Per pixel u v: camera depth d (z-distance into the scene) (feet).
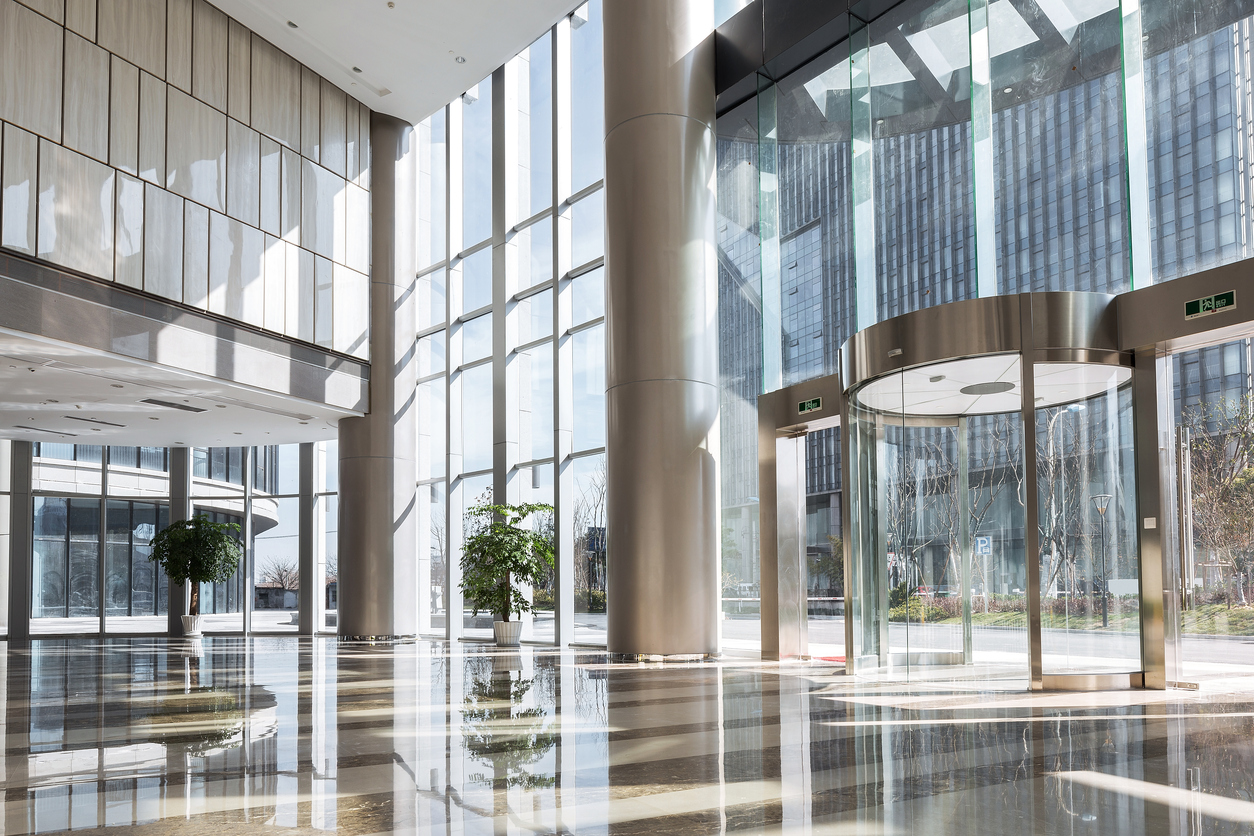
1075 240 31.07
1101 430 24.36
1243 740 16.12
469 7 47.11
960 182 34.55
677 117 38.40
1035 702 21.34
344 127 55.62
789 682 26.63
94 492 67.62
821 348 38.88
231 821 11.67
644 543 36.55
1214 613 25.64
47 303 37.78
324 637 60.49
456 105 59.47
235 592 69.82
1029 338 24.18
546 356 51.39
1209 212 27.25
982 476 25.13
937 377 26.18
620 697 23.62
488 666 33.73
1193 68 27.86
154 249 42.80
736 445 41.52
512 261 53.16
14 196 36.94
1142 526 24.26
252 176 48.83
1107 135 30.50
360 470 55.83
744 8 40.57
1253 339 25.49
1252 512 25.49
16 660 41.60
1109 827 10.78
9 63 37.32
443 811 12.00
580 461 48.26
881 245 37.19
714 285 38.68
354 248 55.67
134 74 42.65
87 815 12.09
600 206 48.21
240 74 48.57
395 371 57.06
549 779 13.83
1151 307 23.79
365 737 17.89
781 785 13.24
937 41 35.76
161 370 43.37
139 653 45.29
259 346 48.49
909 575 26.73
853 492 29.32
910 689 24.34
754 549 39.83
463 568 48.14
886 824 11.07
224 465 71.15
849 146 37.96
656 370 37.04
